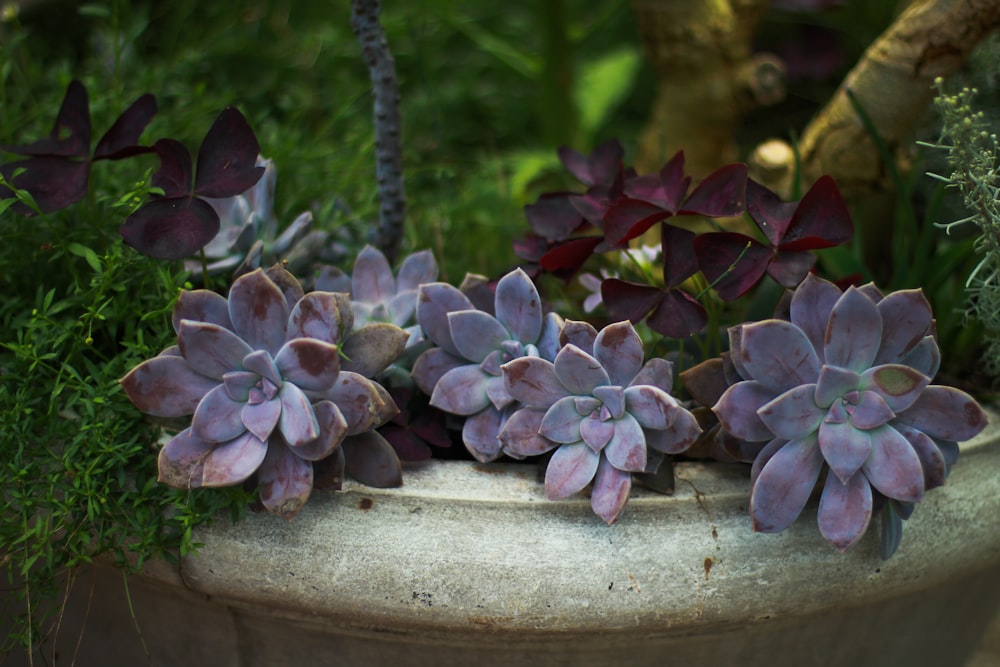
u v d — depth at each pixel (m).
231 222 1.01
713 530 0.91
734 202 0.94
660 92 1.22
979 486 0.96
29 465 0.91
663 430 0.90
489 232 1.28
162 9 1.56
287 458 0.90
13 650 1.03
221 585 0.92
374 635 0.93
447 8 1.56
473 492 0.92
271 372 0.89
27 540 0.92
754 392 0.89
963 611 1.03
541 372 0.91
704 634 0.93
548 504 0.91
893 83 1.05
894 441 0.89
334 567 0.91
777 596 0.92
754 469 0.90
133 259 0.96
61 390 0.93
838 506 0.89
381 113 1.06
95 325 0.97
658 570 0.90
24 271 1.01
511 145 1.72
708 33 1.17
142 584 0.96
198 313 0.91
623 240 0.95
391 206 1.08
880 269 1.19
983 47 1.14
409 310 0.99
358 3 1.04
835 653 0.98
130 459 0.93
